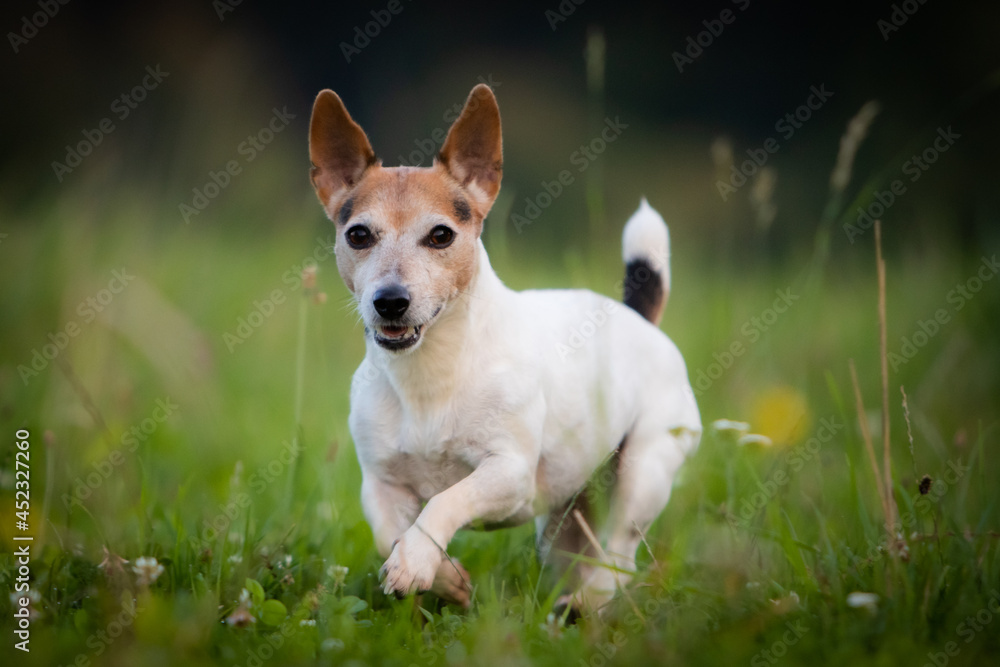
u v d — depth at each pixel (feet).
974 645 15.15
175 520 20.51
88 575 17.83
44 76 62.95
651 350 21.99
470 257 19.44
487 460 18.74
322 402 31.40
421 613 18.13
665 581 17.63
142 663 14.32
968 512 22.11
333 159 21.01
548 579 21.02
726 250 38.73
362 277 19.43
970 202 58.39
